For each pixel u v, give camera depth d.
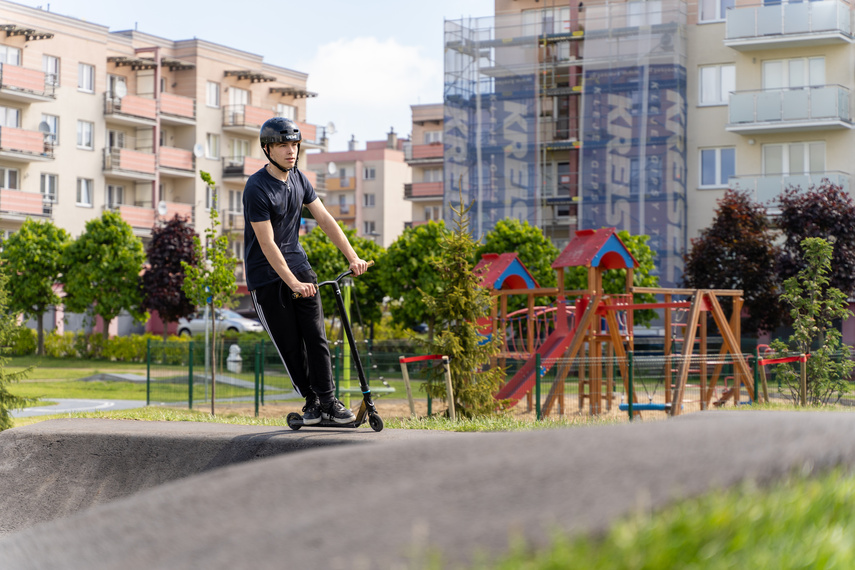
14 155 67.12
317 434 9.07
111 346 58.72
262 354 31.02
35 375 46.47
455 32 63.59
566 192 64.44
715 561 3.58
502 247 49.22
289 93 89.62
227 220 82.38
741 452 4.57
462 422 12.85
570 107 63.91
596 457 4.69
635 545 3.66
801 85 55.44
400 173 125.69
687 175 58.06
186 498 5.30
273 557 4.26
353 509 4.58
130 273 60.19
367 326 56.75
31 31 68.44
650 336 50.78
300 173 9.38
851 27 54.53
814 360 25.66
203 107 81.69
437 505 4.43
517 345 37.41
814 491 4.21
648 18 57.72
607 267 27.56
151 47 80.06
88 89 74.19
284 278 8.85
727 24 55.28
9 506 9.71
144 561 4.62
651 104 57.56
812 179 52.28
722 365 26.91
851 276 42.75
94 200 73.94
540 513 4.12
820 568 3.66
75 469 9.83
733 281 42.91
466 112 63.34
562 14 64.56
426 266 51.91
